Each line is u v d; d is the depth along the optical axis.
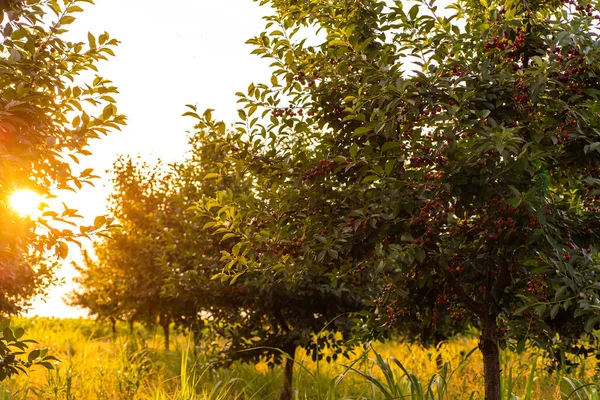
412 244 4.65
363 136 5.28
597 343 6.11
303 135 6.70
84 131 4.86
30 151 4.50
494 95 4.64
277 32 5.61
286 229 5.34
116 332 20.67
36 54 4.88
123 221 13.98
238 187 9.69
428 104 4.66
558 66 4.44
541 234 4.52
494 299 5.21
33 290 13.22
